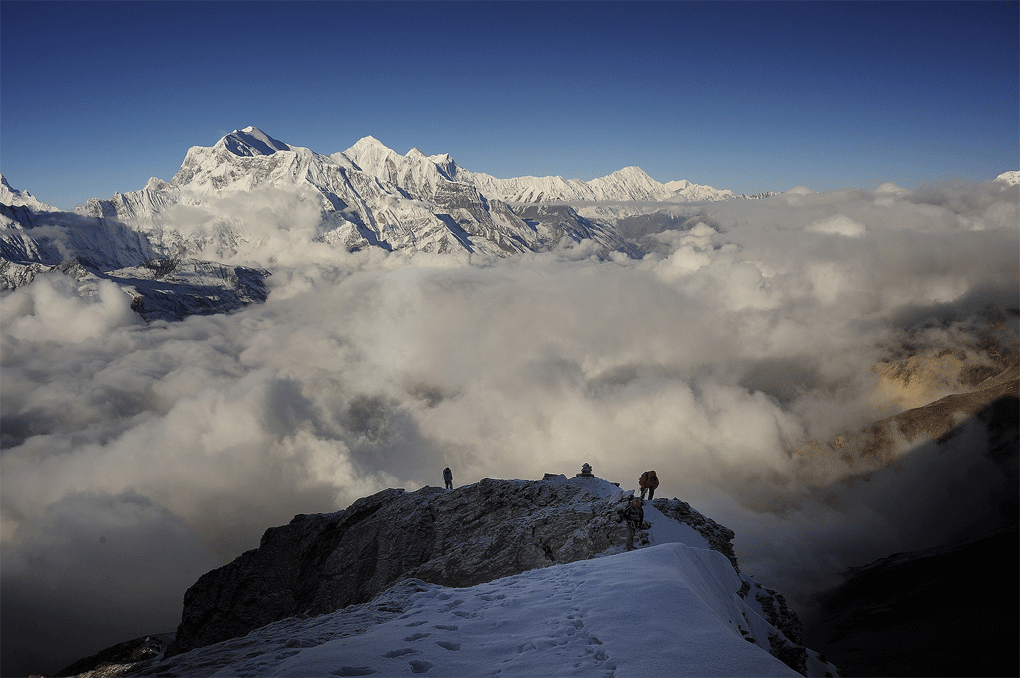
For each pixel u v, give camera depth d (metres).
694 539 22.72
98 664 53.22
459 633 10.67
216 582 45.34
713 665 7.98
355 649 9.94
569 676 8.16
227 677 10.58
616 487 36.97
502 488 40.22
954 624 66.94
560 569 15.00
